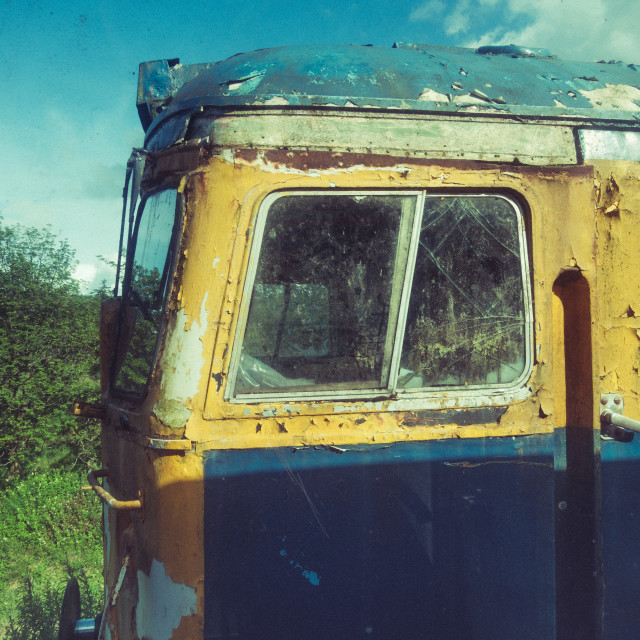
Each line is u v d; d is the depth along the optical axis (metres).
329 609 2.05
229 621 2.00
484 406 2.20
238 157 2.07
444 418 2.17
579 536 2.29
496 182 2.23
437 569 2.12
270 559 2.03
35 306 9.32
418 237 2.21
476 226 2.26
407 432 2.13
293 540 2.04
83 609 4.49
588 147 2.32
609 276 2.35
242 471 2.03
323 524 2.06
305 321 2.14
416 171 2.18
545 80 2.43
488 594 2.15
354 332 2.17
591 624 2.26
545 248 2.27
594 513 2.25
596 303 2.28
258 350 2.10
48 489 7.09
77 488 7.10
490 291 2.26
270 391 2.09
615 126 2.36
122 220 2.82
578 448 2.30
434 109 2.20
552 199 2.28
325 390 2.13
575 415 2.32
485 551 2.16
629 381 2.35
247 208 2.07
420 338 2.21
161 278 2.23
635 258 2.36
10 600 4.95
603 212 2.35
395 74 2.26
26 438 8.52
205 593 1.99
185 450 2.00
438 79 2.29
